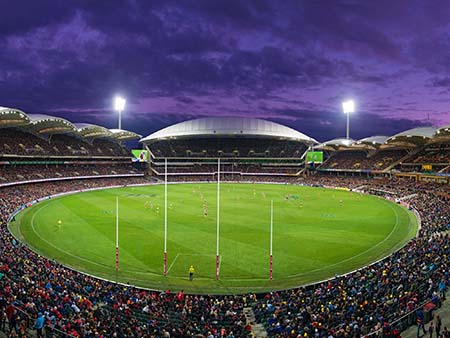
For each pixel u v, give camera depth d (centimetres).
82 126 11669
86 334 1856
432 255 3325
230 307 2569
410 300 2258
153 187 11856
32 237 4784
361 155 14750
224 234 5072
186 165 15875
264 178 15012
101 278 3266
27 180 9338
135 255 4088
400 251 3850
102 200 8412
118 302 2509
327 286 2925
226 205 7756
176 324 2183
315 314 2266
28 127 10294
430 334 1816
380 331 1833
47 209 6994
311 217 6425
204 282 3344
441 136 8969
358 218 6362
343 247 4488
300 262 3909
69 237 4819
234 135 16425
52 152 11062
